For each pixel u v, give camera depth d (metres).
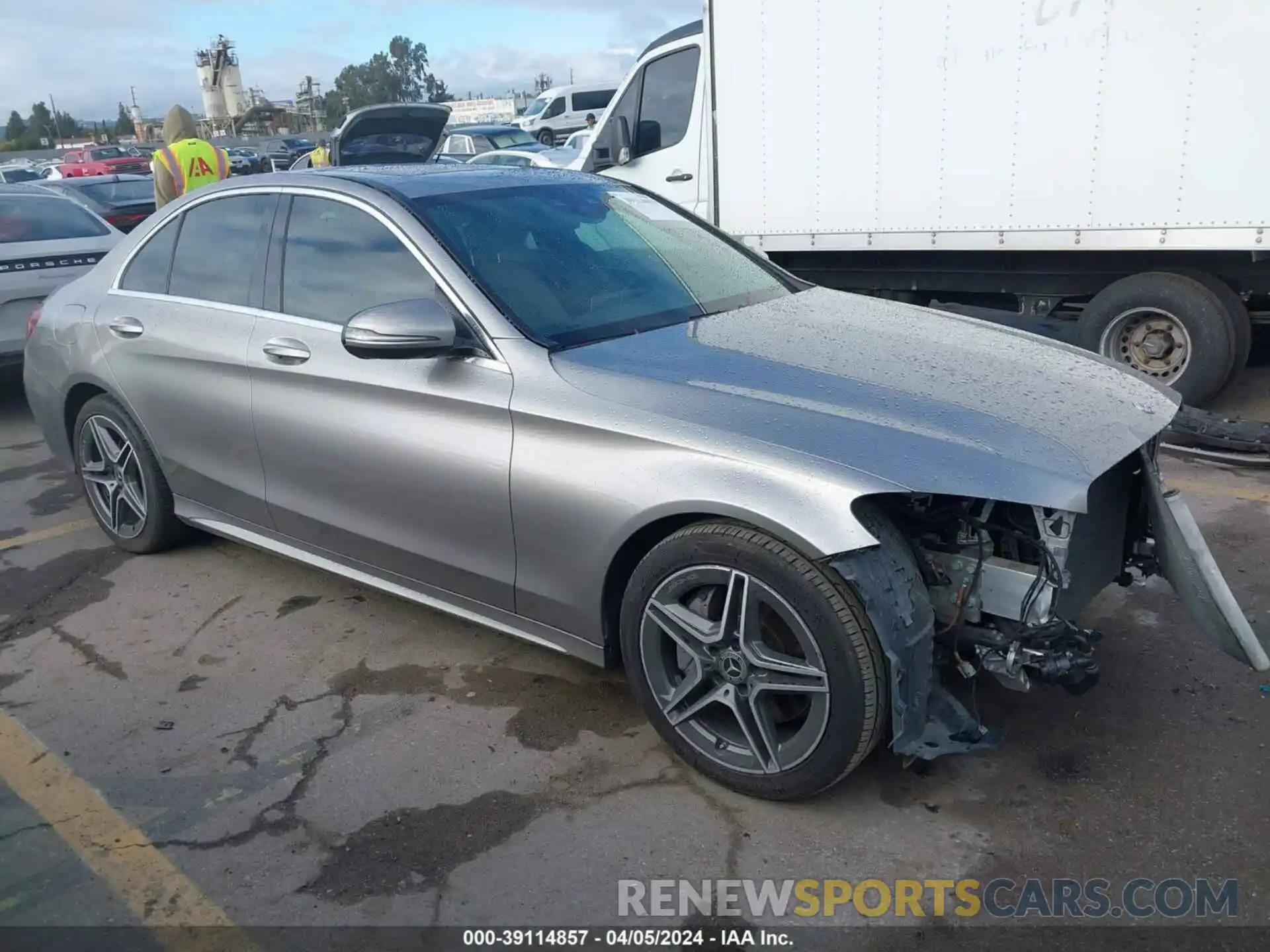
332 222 3.59
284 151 39.28
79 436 4.66
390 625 3.93
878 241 6.41
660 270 3.62
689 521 2.77
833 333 3.29
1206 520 4.49
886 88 6.14
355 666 3.64
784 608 2.57
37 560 4.73
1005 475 2.45
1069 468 2.49
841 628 2.49
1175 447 5.35
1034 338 3.46
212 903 2.56
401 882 2.60
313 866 2.67
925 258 6.59
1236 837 2.61
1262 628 3.57
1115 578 3.12
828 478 2.47
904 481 2.43
